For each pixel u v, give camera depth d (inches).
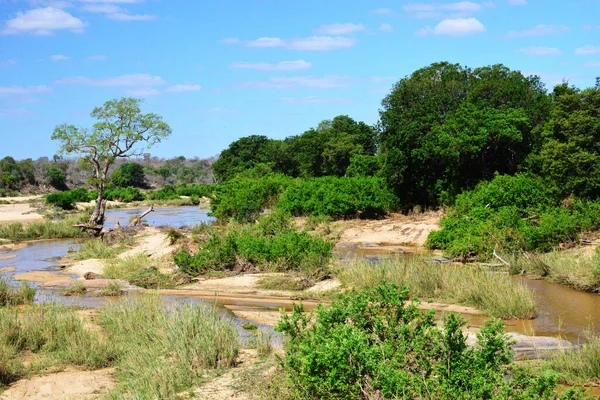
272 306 609.9
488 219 931.3
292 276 724.7
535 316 529.7
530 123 1205.1
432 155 1255.5
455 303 575.5
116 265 842.2
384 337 316.8
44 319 478.6
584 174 930.7
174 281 740.7
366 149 2573.8
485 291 561.6
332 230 1210.0
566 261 708.0
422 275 630.5
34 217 1875.0
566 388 336.2
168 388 331.6
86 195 2687.0
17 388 358.6
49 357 414.3
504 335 305.1
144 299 547.8
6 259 1031.6
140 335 446.6
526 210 951.0
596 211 884.0
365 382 267.7
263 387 317.7
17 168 3644.2
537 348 409.1
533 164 1122.7
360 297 333.7
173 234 963.3
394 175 1320.1
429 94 1497.3
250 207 1418.6
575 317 524.1
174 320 441.7
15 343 441.1
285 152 2709.2
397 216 1320.1
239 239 823.1
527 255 764.6
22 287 656.4
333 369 266.5
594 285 633.0
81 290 703.7
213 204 1596.9
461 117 1215.6
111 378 376.8
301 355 285.4
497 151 1202.0
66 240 1348.4
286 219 1127.6
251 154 3105.3
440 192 1280.8
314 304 611.8
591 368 356.5
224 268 780.0
